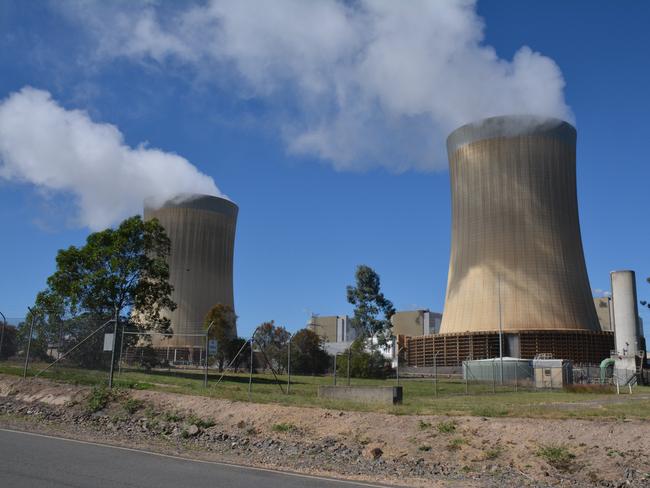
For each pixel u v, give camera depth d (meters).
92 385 21.42
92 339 29.39
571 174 79.56
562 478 10.66
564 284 76.00
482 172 79.06
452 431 13.45
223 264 95.88
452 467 11.68
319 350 71.12
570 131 79.81
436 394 27.77
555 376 46.22
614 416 14.16
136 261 38.22
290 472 10.38
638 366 53.25
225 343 61.94
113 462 10.48
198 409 17.53
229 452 12.91
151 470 9.85
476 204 79.31
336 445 13.61
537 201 77.06
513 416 14.60
